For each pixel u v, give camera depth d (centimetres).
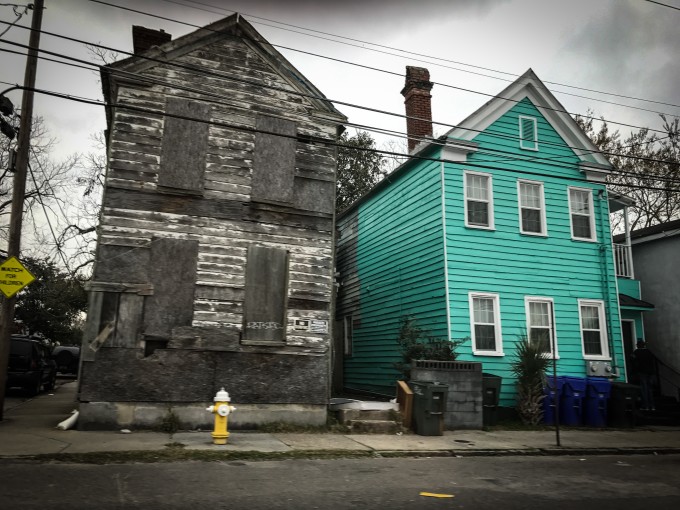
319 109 1215
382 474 729
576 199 1688
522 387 1372
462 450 944
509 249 1538
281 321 1123
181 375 1035
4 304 1093
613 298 1638
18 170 1109
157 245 1059
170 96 1114
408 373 1375
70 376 3141
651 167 2914
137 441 872
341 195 2931
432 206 1543
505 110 1622
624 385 1416
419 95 1820
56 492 558
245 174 1142
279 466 754
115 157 1059
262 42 1184
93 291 1011
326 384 1131
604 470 832
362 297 2009
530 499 614
